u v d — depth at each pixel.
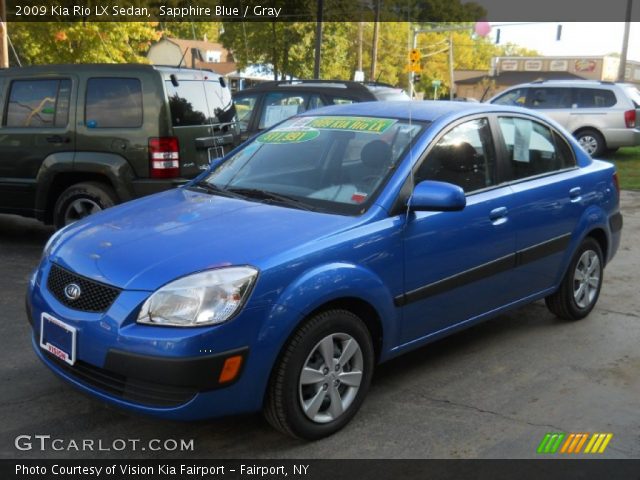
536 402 4.12
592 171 5.54
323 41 29.19
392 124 4.42
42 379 4.24
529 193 4.79
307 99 9.86
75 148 7.16
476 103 4.90
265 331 3.22
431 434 3.69
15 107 7.41
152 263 3.31
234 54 30.33
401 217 3.88
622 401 4.17
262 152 4.70
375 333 3.86
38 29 18.48
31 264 6.86
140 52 26.14
